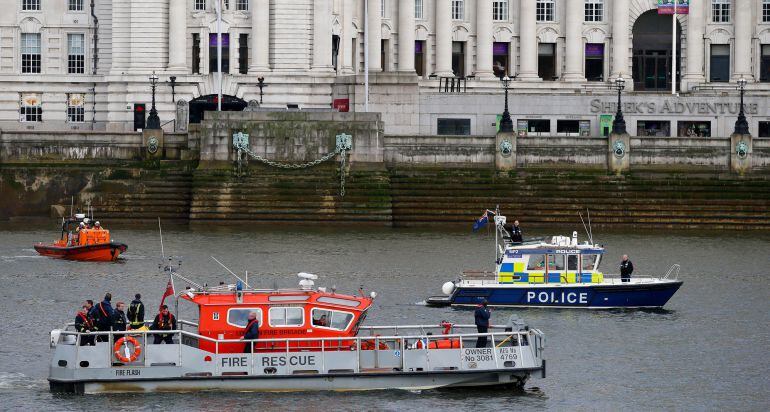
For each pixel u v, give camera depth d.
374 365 182.75
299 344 182.88
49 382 181.75
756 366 199.00
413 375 182.75
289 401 179.12
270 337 183.50
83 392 180.88
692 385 190.12
